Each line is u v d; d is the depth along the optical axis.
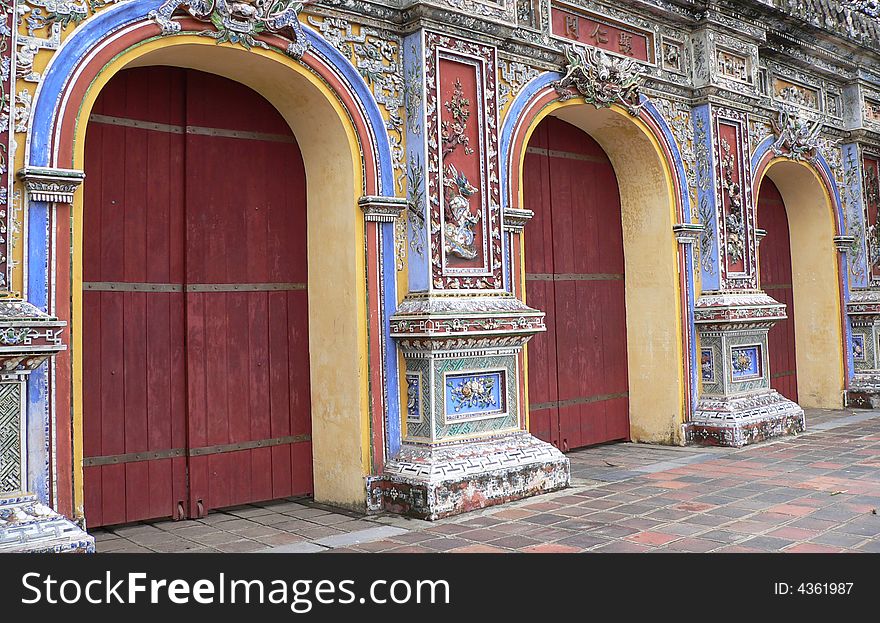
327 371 6.99
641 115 9.21
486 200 7.23
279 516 6.59
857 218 12.20
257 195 7.08
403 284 6.93
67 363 5.23
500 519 6.23
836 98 12.23
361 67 6.80
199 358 6.71
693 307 9.65
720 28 9.82
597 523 6.01
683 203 9.62
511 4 7.57
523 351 7.42
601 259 9.75
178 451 6.59
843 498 6.61
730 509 6.33
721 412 9.34
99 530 6.22
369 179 6.77
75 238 5.35
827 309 12.20
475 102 7.27
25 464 4.73
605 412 9.68
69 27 5.39
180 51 6.16
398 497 6.52
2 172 5.00
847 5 11.95
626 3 8.92
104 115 6.32
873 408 11.87
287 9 6.32
